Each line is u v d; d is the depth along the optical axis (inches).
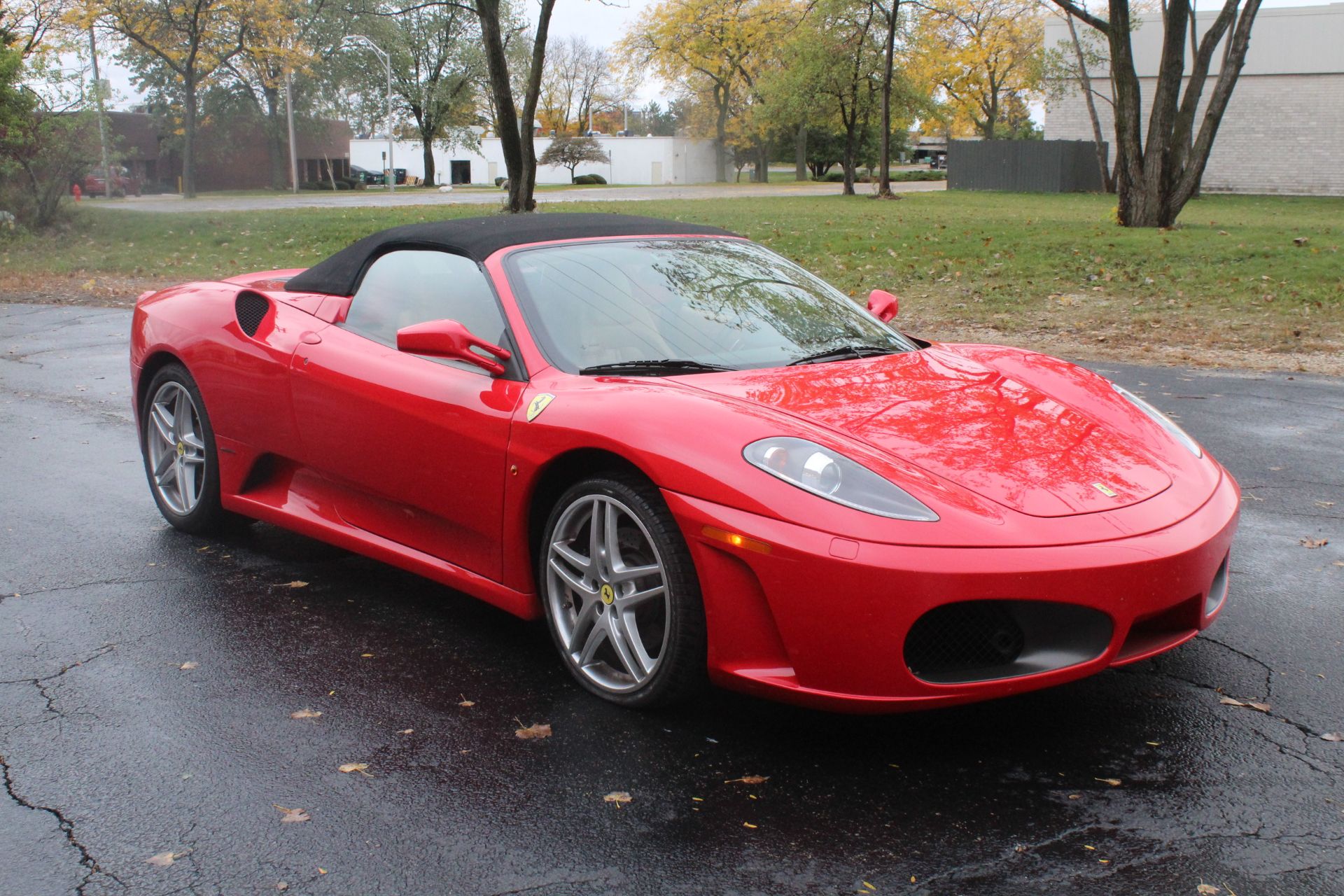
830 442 107.7
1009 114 2738.7
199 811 96.9
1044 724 112.3
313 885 85.7
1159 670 125.0
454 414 129.4
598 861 88.7
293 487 161.3
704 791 99.7
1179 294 458.0
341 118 2536.9
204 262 680.4
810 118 1594.5
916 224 824.3
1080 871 86.2
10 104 836.0
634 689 114.7
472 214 985.5
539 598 127.0
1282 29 1514.5
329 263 162.1
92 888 85.4
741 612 104.0
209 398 166.6
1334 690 119.3
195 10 1704.0
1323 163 1517.0
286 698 120.3
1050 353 339.9
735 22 2564.0
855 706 100.3
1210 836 91.0
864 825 93.6
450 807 97.3
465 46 2283.5
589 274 139.6
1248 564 158.7
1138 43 1578.5
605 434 112.8
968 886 84.4
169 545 174.1
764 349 134.7
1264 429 236.4
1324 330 373.7
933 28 2201.0
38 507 192.5
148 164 2233.0
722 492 104.0
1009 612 100.3
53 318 447.2
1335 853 88.3
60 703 118.7
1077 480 108.9
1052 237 687.1
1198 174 768.9
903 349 145.1
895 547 97.2
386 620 143.4
